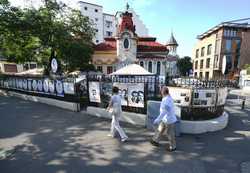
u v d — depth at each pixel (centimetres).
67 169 419
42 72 1762
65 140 588
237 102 1403
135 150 519
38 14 1552
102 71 2692
